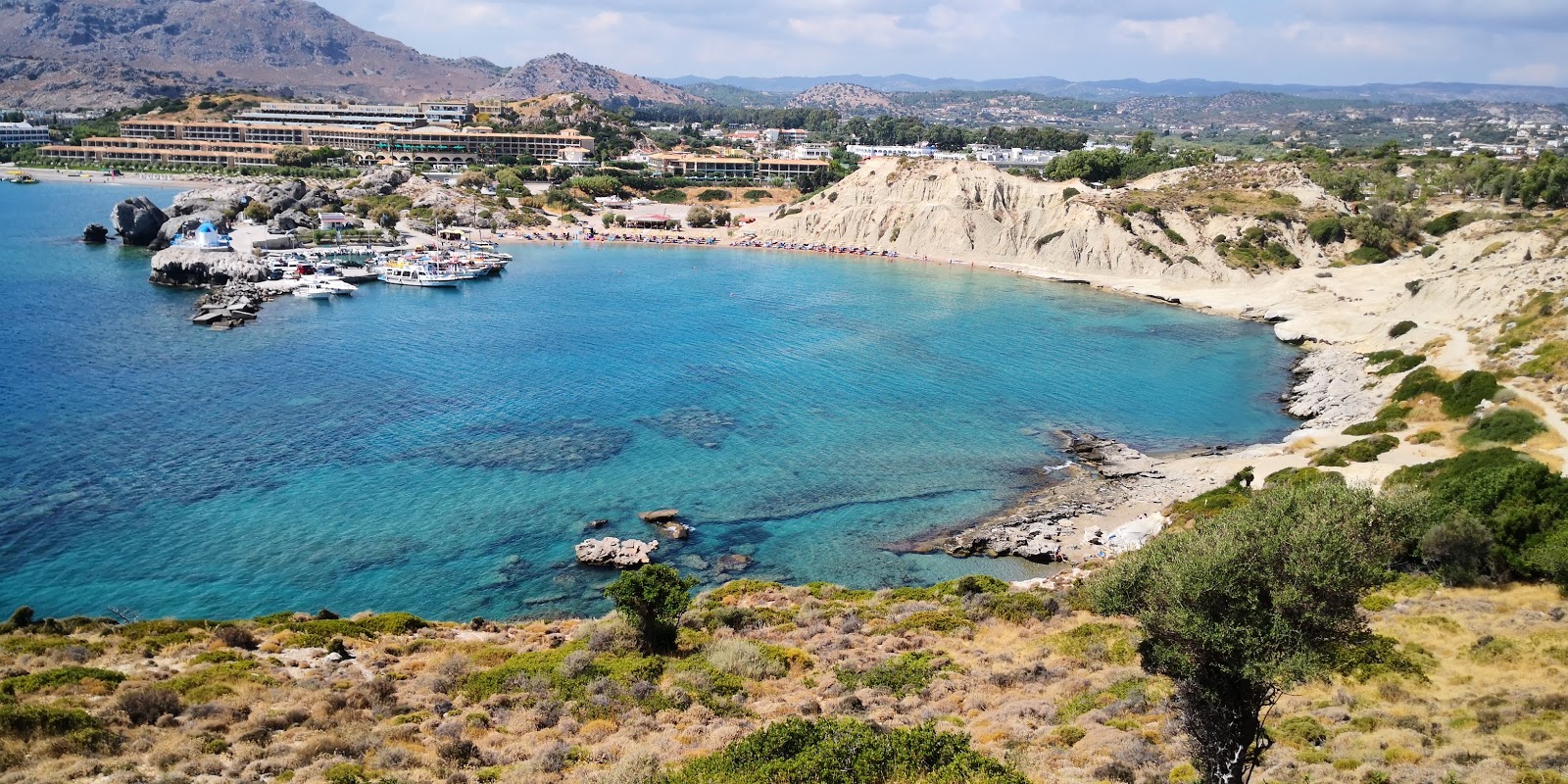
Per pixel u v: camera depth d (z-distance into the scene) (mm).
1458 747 31609
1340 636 27828
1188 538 30375
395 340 126750
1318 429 96688
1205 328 145625
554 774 32375
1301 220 191875
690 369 115438
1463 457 67875
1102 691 40500
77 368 106750
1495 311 114312
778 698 41688
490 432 90688
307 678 41594
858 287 176250
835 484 81688
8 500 71438
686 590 48094
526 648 48812
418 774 31750
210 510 71562
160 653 45031
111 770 30422
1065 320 149375
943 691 41906
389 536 68688
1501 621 44312
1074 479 83875
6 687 36969
